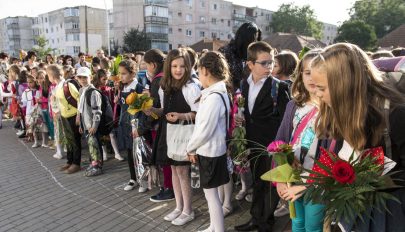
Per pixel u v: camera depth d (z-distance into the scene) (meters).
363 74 1.47
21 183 4.82
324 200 1.56
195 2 53.12
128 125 4.35
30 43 77.94
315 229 2.04
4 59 11.93
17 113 7.97
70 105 5.05
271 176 1.95
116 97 5.32
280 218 3.53
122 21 52.12
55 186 4.69
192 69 3.44
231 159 3.08
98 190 4.50
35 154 6.36
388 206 1.57
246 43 4.06
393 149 1.51
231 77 3.85
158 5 48.12
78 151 5.28
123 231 3.38
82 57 11.79
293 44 28.78
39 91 6.67
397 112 1.46
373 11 53.50
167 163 3.38
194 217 3.60
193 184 3.00
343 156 1.70
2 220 3.67
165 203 4.02
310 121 2.16
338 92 1.49
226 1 58.34
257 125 3.09
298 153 2.16
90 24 57.97
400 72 1.99
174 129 3.23
